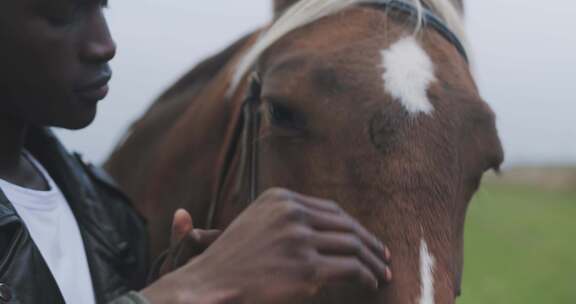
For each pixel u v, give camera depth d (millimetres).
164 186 3102
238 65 2752
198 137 2947
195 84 3334
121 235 2551
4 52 1941
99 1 2025
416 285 1763
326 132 1945
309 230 1630
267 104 2111
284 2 2414
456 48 2182
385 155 1859
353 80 1958
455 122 1934
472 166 1991
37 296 1908
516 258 12414
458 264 1984
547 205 19359
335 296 1815
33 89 1983
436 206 1834
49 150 2354
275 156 2078
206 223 2859
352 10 2166
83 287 2129
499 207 18391
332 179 1913
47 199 2139
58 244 2109
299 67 2029
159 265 2357
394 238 1799
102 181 2598
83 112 2061
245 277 1608
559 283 10508
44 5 1924
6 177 2100
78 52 2002
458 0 2500
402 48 2027
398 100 1913
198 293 1604
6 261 1862
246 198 2393
